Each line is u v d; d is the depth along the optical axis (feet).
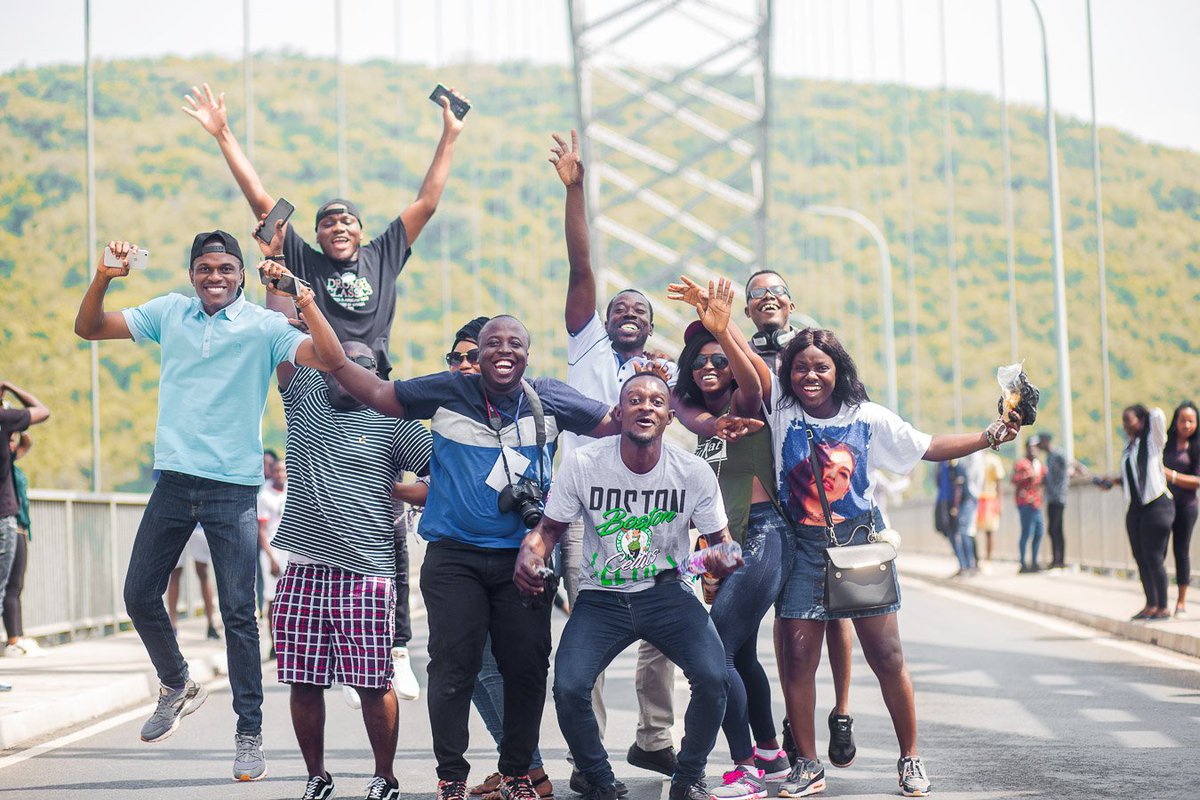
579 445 33.35
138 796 30.83
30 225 183.62
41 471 167.22
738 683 30.17
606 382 34.06
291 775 33.68
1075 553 107.34
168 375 30.60
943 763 33.30
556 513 27.76
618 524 27.96
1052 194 109.40
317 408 29.37
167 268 210.79
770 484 30.35
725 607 30.09
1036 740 36.45
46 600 63.52
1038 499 106.11
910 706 30.01
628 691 49.01
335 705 48.24
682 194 416.26
